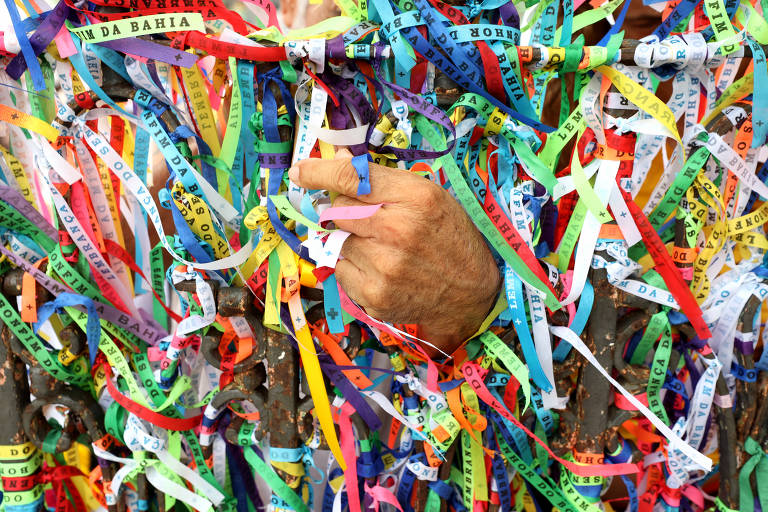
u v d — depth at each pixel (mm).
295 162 581
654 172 728
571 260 713
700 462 642
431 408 683
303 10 895
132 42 559
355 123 620
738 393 756
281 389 670
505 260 633
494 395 702
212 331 688
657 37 596
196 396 772
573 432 720
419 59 608
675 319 696
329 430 640
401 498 772
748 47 616
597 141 634
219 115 699
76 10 562
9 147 669
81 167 655
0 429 705
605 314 673
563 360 704
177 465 708
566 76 708
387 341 671
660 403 719
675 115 641
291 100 604
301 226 640
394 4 585
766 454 760
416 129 625
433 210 573
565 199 700
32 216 678
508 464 759
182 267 629
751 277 715
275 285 627
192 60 551
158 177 729
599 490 730
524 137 621
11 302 688
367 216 546
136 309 726
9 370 688
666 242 708
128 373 692
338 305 598
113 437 744
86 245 654
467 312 649
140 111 617
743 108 632
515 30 588
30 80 616
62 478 770
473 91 593
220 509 752
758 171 726
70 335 668
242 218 639
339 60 574
